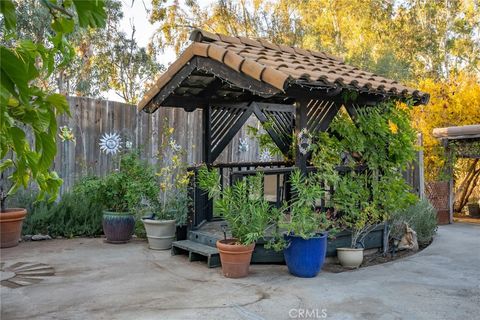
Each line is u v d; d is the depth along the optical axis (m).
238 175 4.84
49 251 5.64
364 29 17.14
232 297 3.77
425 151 10.16
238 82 4.56
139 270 4.73
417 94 5.79
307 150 4.87
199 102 6.04
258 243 4.90
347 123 5.24
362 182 5.32
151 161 7.79
